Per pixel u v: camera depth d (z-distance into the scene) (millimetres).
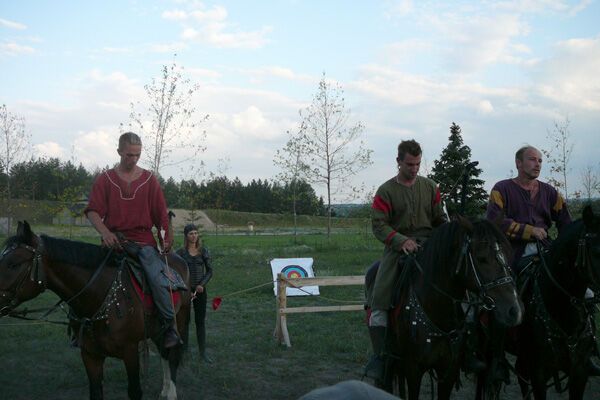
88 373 5262
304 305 12898
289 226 68875
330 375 7566
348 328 10367
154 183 5832
